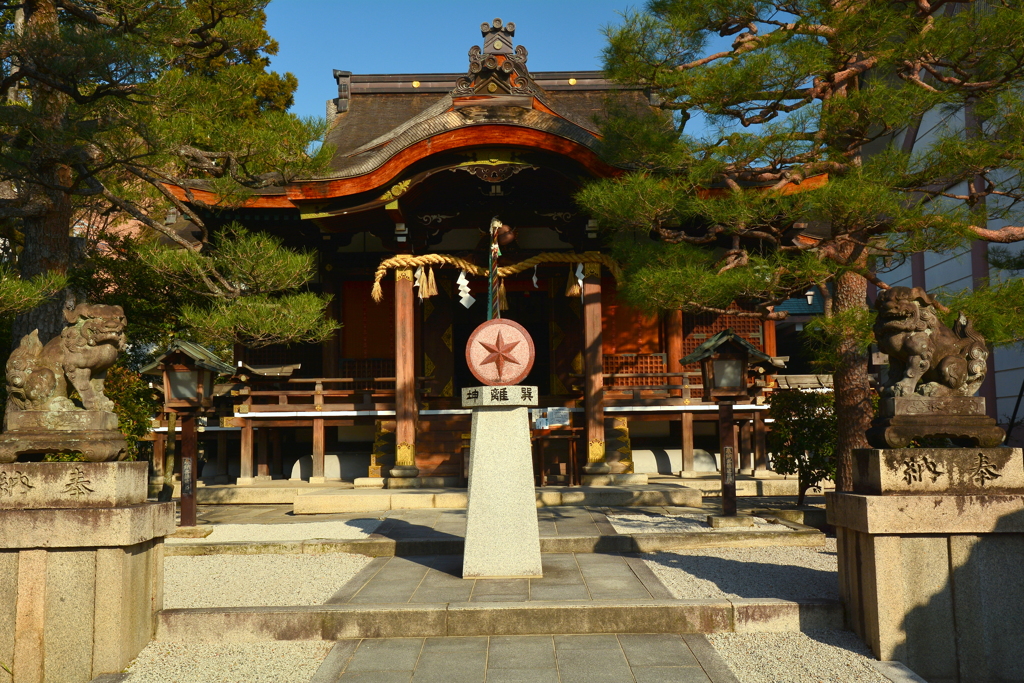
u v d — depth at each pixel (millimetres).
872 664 5660
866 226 8539
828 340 9070
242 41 11828
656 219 9609
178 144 10680
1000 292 8234
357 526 11414
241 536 10648
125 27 10500
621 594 7113
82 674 5723
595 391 16141
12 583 5785
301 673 5688
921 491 5902
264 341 11773
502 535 7992
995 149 8266
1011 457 5887
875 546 5840
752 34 10180
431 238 17312
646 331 19078
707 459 17469
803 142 9180
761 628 6512
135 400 13734
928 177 8711
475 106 15031
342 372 18719
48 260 11320
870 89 8719
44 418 6027
